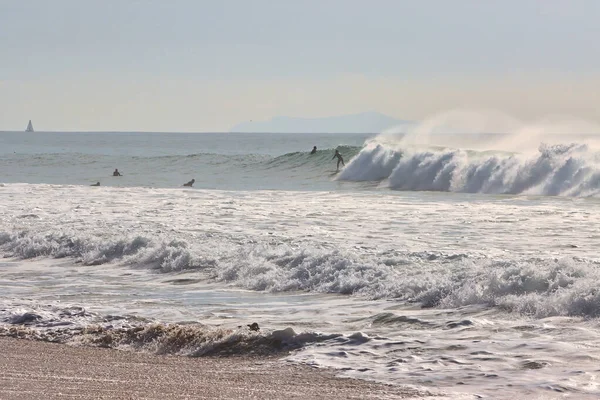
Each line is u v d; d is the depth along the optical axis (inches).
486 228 2738.7
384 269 1833.2
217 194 4416.8
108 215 3275.1
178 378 989.2
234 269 2016.5
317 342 1205.1
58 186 5004.9
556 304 1353.3
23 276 2112.5
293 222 2979.8
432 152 5703.7
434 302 1550.2
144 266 2213.3
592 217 3065.9
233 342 1231.5
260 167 7495.1
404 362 1058.1
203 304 1652.3
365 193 4648.1
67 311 1536.7
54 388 910.4
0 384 935.0
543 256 2050.9
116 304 1672.0
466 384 929.5
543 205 3690.9
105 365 1092.5
